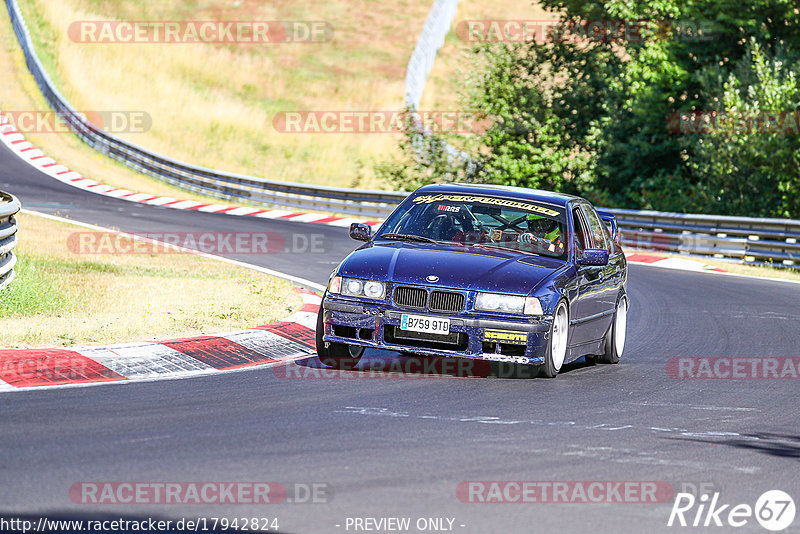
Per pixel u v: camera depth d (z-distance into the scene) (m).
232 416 26.36
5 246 44.12
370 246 35.53
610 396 31.92
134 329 38.38
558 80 132.50
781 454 25.06
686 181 111.12
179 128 181.88
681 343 44.69
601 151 120.06
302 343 39.12
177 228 89.12
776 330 48.78
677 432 27.05
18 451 21.89
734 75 104.94
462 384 32.34
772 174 96.12
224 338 37.62
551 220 36.94
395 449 23.53
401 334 32.84
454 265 33.53
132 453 22.16
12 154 147.38
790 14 105.19
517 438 25.27
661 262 80.88
